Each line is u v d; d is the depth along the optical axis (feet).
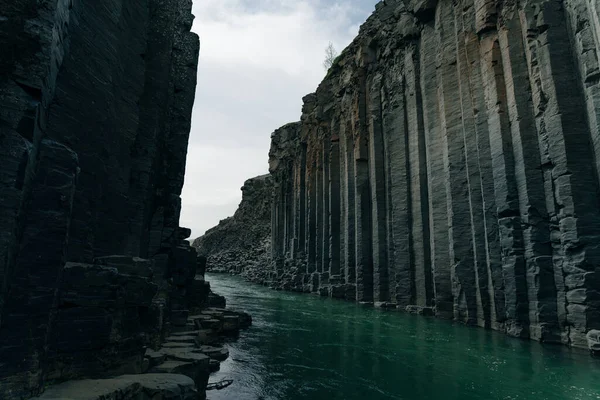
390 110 122.11
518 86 73.05
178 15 70.90
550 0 69.77
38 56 22.40
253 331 71.77
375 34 137.59
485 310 76.59
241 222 348.59
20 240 21.15
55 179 23.06
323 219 160.97
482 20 82.28
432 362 50.90
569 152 62.80
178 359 34.06
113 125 37.29
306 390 39.58
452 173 88.79
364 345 60.80
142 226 46.91
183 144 65.31
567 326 60.80
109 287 26.63
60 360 23.59
